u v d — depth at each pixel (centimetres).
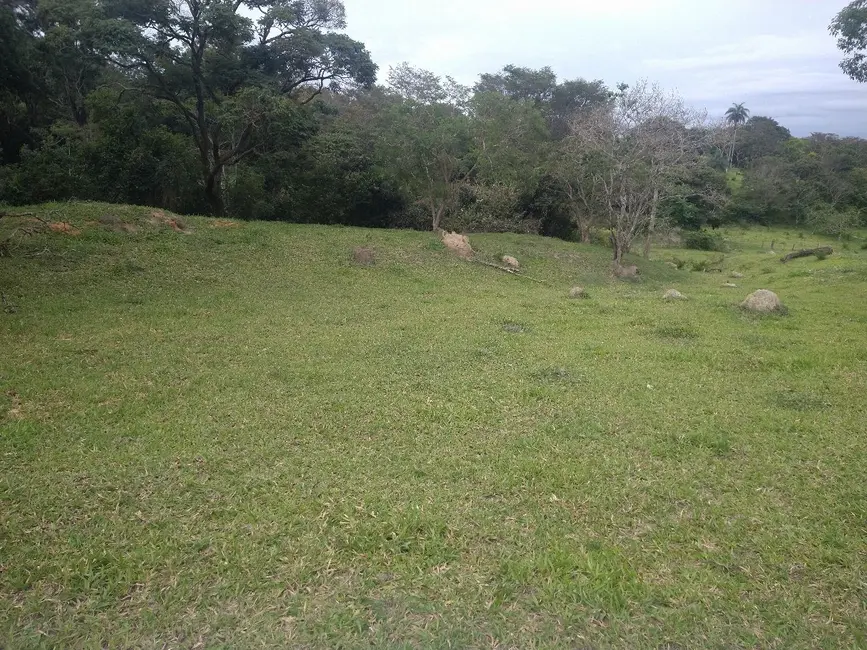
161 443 506
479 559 355
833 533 387
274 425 549
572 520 401
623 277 1912
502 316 1081
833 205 4791
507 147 2325
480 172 2269
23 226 1340
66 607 317
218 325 942
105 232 1420
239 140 2202
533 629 302
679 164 2052
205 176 2234
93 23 1739
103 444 503
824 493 440
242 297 1156
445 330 954
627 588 330
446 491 433
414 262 1636
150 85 2072
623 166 1938
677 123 2028
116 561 349
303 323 980
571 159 2338
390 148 2048
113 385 647
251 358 764
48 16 1980
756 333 978
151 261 1322
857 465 485
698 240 3753
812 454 505
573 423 566
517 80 4178
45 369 693
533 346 863
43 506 407
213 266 1358
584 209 2623
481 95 2312
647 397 645
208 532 379
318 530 382
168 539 371
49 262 1216
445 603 318
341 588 330
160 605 317
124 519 394
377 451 499
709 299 1391
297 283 1311
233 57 2152
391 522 389
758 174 5375
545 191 2627
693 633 303
